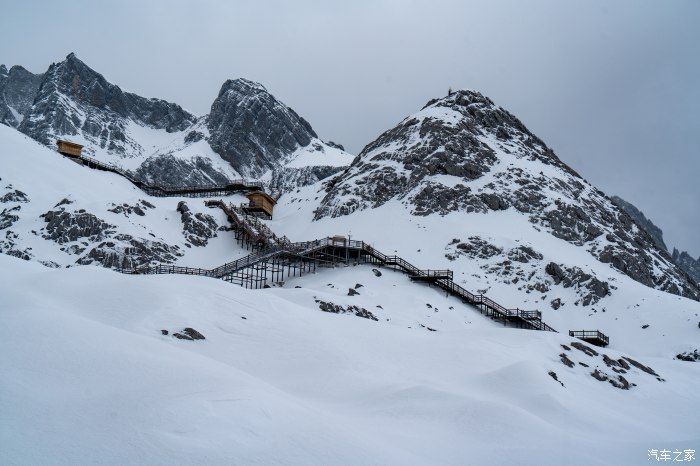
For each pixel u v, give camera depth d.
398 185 108.00
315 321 45.97
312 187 135.12
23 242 75.69
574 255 89.88
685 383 52.34
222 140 189.50
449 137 115.12
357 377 37.03
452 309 69.62
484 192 102.75
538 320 70.88
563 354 49.66
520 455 24.89
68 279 43.03
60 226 79.12
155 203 101.12
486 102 138.38
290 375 36.62
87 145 182.38
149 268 72.38
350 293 66.12
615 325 72.38
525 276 82.25
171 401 20.73
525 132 138.50
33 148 108.12
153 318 38.50
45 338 24.44
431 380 39.34
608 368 49.94
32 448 16.38
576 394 41.75
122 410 19.53
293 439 20.23
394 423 28.67
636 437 33.69
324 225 102.06
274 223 112.94
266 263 76.81
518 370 40.16
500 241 88.31
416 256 85.62
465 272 82.25
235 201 125.94
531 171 112.19
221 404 21.50
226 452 18.02
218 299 44.56
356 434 23.08
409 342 47.34
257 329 41.81
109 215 83.75
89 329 27.19
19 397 19.16
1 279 39.81
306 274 77.12
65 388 20.84
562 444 27.19
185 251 86.81
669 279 92.44
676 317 70.81
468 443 26.70
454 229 92.44
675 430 37.97
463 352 46.56
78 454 16.50
